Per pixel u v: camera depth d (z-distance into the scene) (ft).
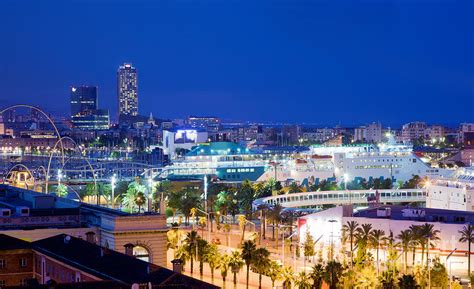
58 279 563.48
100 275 497.87
